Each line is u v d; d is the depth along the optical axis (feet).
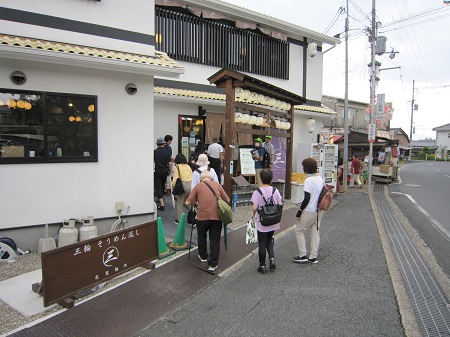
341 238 22.56
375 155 72.95
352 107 96.53
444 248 21.18
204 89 37.35
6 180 17.92
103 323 11.82
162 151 27.45
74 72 19.65
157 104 33.58
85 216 20.47
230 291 14.38
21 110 18.29
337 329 11.38
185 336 11.08
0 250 17.37
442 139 218.38
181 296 13.92
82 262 13.33
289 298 13.69
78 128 20.07
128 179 21.98
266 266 17.20
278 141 39.34
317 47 50.88
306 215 17.31
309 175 17.69
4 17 18.08
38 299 13.53
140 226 16.17
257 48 42.32
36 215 18.85
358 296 13.85
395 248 20.56
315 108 48.16
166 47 34.19
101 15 21.11
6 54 16.70
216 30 38.19
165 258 18.20
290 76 46.78
